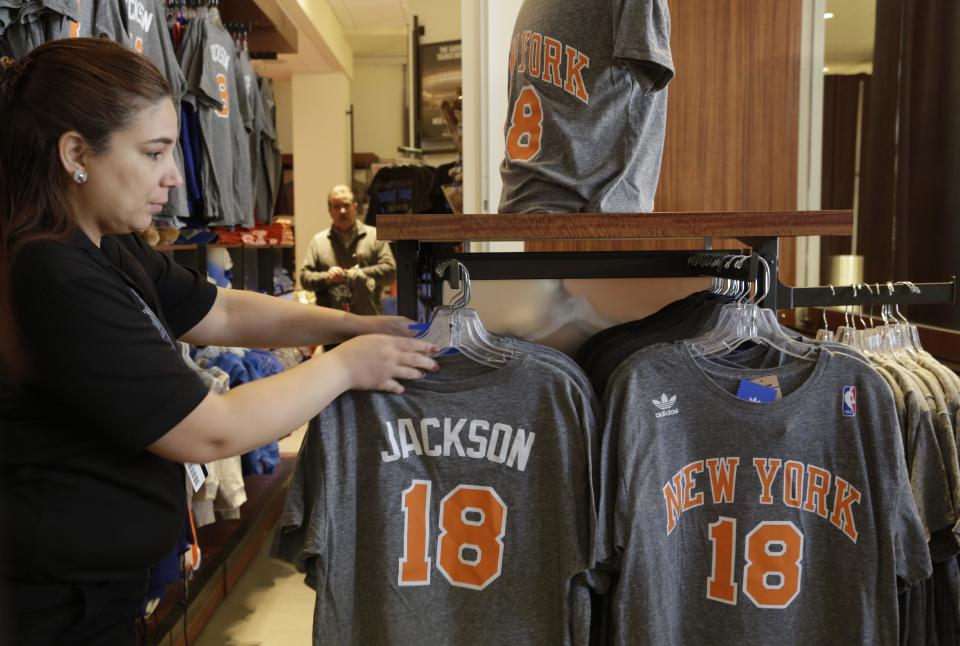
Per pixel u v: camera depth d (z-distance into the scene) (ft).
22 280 3.65
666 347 4.28
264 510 13.33
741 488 4.33
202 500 9.80
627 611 4.07
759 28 10.69
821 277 11.22
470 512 4.21
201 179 10.92
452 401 4.17
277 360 14.82
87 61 3.86
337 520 4.13
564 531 4.10
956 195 9.11
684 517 4.36
